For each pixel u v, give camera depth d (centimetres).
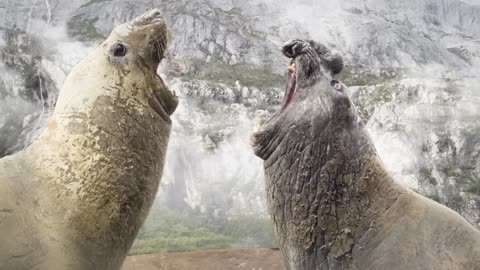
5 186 328
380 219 332
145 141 377
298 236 343
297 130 339
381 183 339
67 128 358
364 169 338
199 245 1099
